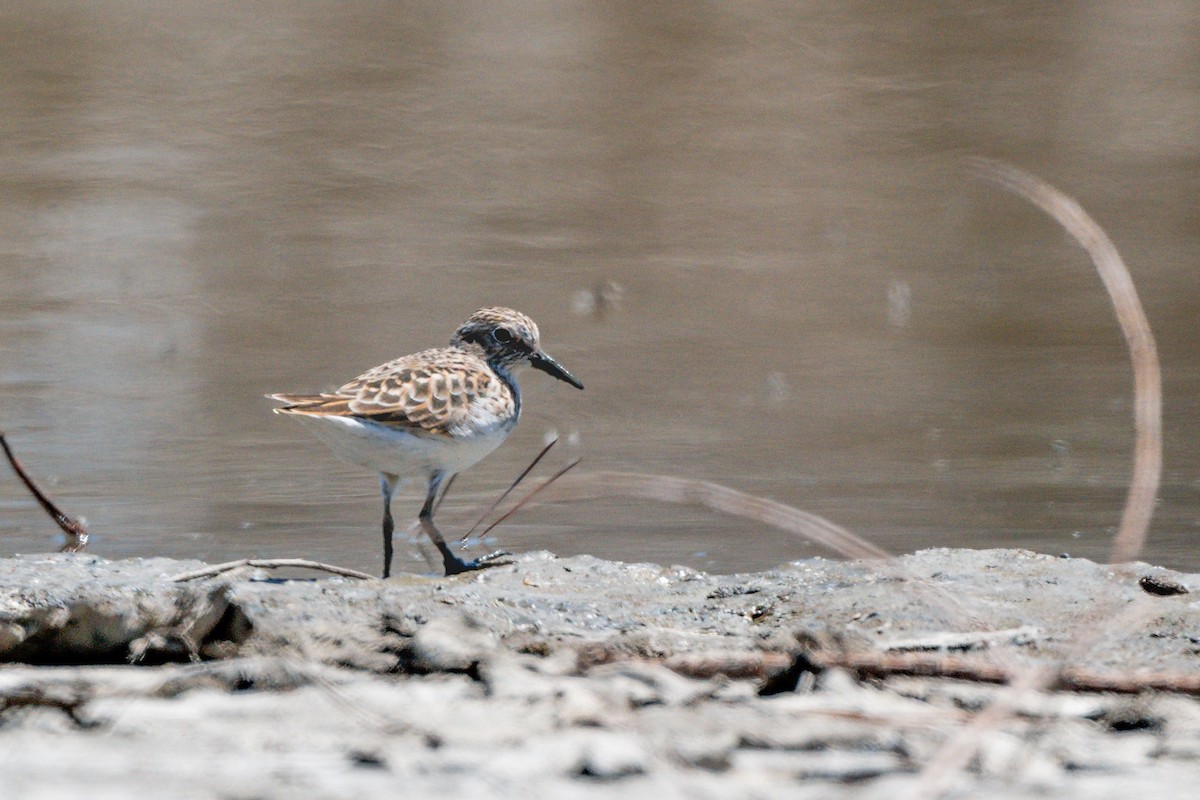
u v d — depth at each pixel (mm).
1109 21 35156
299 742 4609
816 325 18156
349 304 18812
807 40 33781
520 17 35531
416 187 25094
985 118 28891
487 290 19625
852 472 12383
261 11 35219
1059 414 14336
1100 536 10492
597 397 15141
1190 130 28062
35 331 17203
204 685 5465
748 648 6641
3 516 11000
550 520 11000
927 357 16766
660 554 10102
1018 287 20031
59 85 29641
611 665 6023
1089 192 24500
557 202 24453
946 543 10289
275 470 12523
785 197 24875
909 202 24641
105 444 13156
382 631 6898
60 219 22562
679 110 29578
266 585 7465
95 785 4039
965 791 4227
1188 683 5762
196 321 17859
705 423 14125
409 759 4363
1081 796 4180
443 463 9867
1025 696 5402
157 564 9156
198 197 24047
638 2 36281
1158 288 19641
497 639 6746
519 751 4457
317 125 28297
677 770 4344
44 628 6750
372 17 35250
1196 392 15031
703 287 19969
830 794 4156
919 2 36562
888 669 5918
